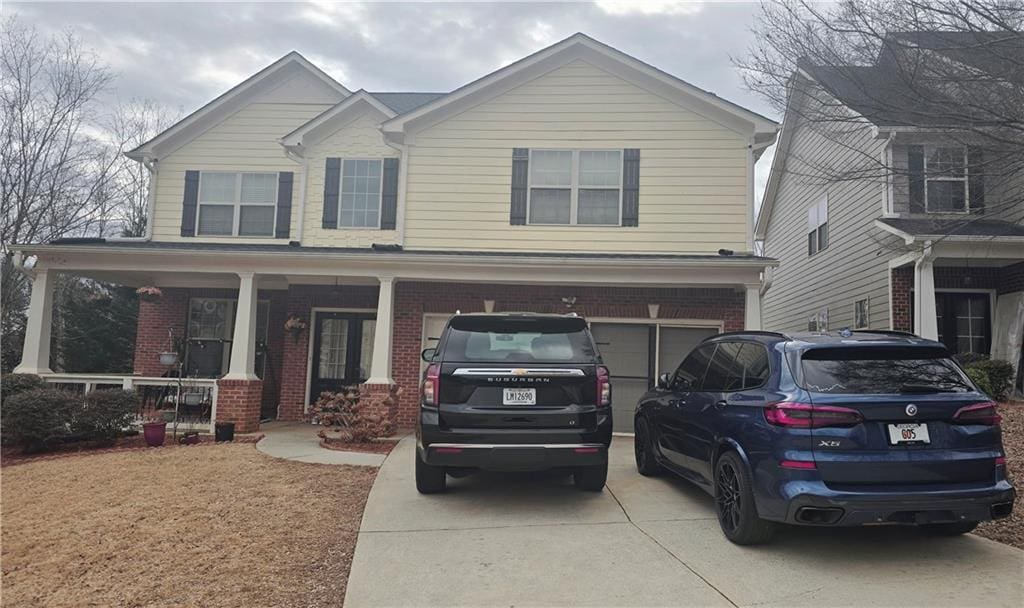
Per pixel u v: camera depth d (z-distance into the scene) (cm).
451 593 389
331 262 1067
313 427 1144
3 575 427
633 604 371
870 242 1361
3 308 2000
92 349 1880
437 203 1213
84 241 1217
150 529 519
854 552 458
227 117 1366
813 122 775
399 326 1194
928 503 404
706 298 1142
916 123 638
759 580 405
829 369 444
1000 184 758
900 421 418
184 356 1337
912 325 1262
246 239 1324
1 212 2002
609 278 1059
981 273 1327
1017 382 1222
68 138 2128
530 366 556
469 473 673
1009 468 688
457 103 1228
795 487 414
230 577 421
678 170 1181
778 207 2059
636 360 1150
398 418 1167
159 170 1355
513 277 1066
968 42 585
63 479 705
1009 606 364
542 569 427
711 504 593
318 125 1266
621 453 891
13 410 879
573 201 1194
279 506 585
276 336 1361
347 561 451
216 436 963
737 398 492
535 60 1208
